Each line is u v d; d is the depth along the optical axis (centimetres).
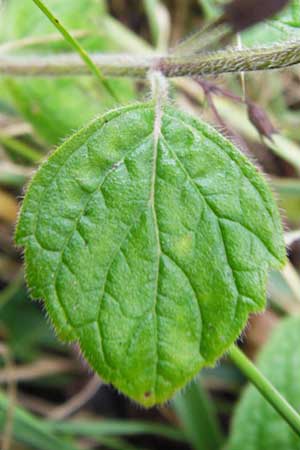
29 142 17
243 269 10
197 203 10
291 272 15
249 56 11
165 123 10
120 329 10
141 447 15
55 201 10
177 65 11
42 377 15
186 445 15
